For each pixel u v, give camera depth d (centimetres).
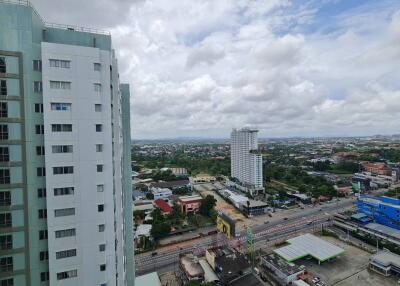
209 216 13600
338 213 14238
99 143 4316
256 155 19400
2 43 3784
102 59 4347
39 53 3975
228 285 7488
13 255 3928
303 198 16738
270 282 8031
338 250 9400
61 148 4078
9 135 3856
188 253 9725
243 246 10475
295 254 9194
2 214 3862
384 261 8469
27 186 3962
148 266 8962
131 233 6212
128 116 6147
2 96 3806
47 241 4103
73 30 4366
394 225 11838
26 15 3875
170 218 12950
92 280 4309
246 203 15012
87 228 4269
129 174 6206
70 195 4150
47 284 4131
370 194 18388
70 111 4100
